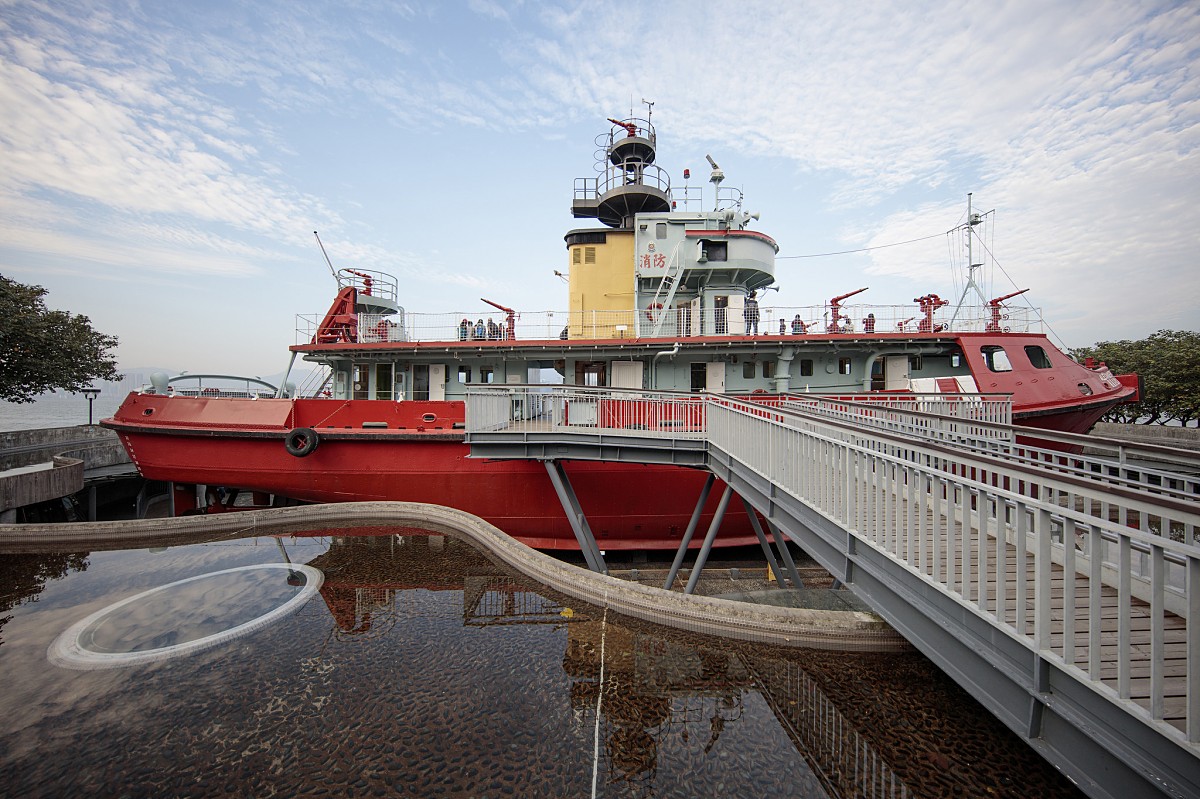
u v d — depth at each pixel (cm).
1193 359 2645
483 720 428
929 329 1488
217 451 1299
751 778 366
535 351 1411
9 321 2061
